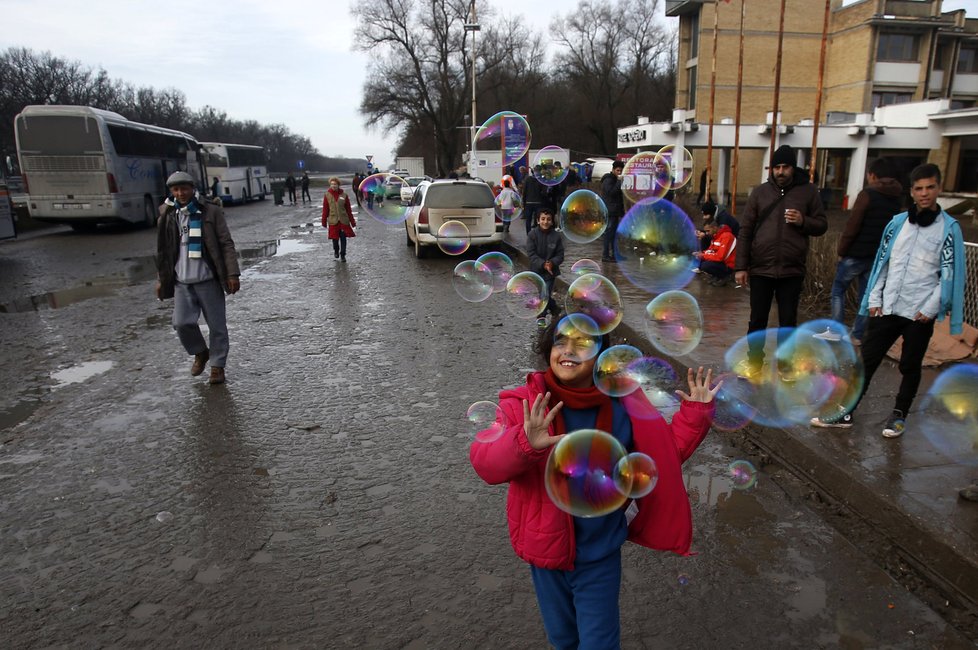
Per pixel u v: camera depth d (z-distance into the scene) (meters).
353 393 4.59
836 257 6.47
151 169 18.91
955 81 27.55
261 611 2.30
